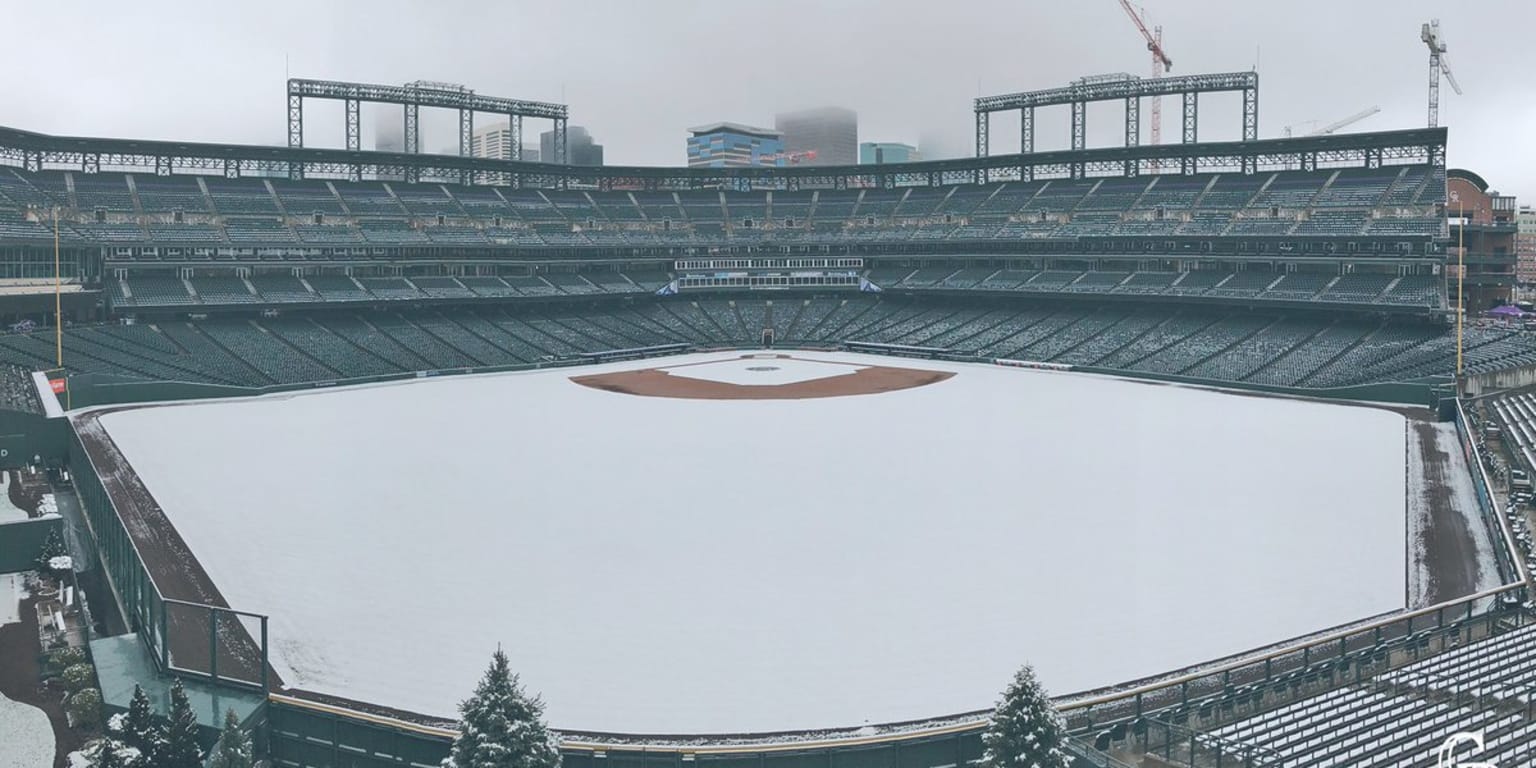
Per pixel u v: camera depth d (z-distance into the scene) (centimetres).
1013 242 14388
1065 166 15500
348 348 12075
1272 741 2928
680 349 14362
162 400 9969
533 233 14912
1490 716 3020
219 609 3584
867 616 4319
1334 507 5966
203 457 7362
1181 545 5266
